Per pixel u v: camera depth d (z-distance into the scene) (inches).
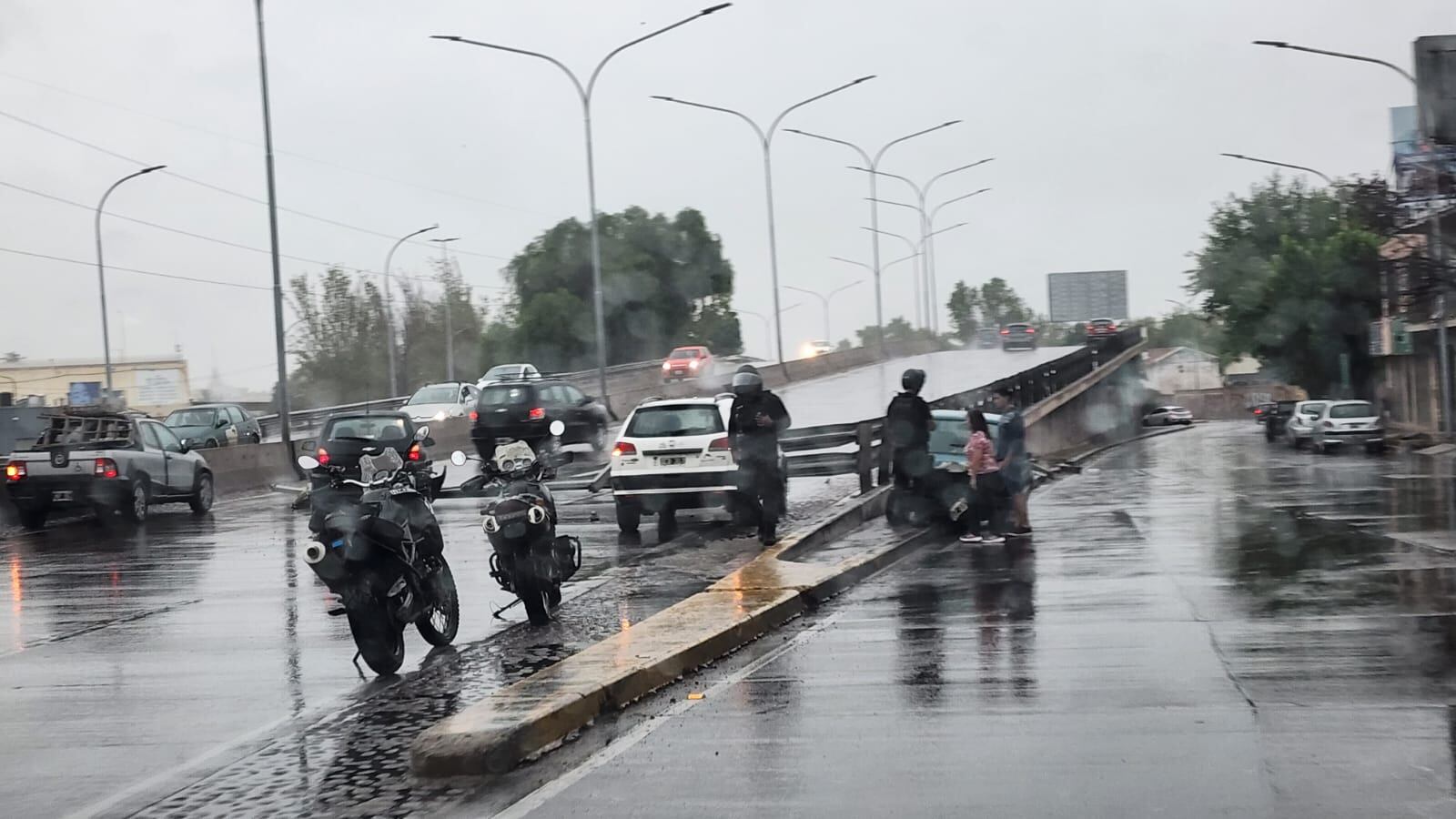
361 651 401.1
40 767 310.2
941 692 357.7
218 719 356.2
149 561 727.7
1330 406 1910.7
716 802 262.7
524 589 474.6
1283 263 2571.4
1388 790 256.2
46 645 475.2
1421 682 353.1
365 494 408.2
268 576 650.8
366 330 3937.0
